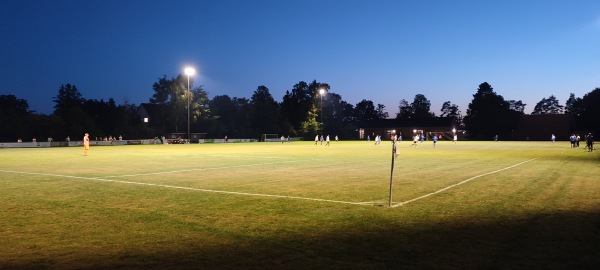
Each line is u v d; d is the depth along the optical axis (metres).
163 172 20.66
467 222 9.34
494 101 116.44
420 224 9.15
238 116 115.38
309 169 22.28
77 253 7.08
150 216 10.00
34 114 74.38
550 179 17.23
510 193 13.47
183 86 94.06
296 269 6.27
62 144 63.59
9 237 8.09
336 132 127.69
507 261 6.61
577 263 6.50
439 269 6.27
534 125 115.69
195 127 96.81
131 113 97.25
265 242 7.73
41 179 17.66
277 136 110.44
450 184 15.76
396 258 6.78
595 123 111.81
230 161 28.45
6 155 36.59
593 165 24.17
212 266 6.41
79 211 10.60
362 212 10.48
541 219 9.59
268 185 15.66
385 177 18.27
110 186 15.41
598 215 10.01
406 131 130.88
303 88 120.88
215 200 12.27
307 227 8.89
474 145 64.06
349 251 7.17
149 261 6.65
